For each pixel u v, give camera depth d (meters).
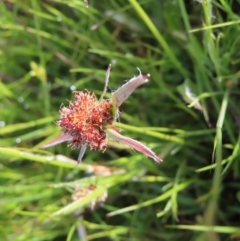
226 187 0.21
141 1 0.21
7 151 0.18
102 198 0.20
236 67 0.20
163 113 0.22
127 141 0.16
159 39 0.20
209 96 0.20
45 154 0.23
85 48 0.22
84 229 0.21
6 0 0.22
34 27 0.23
